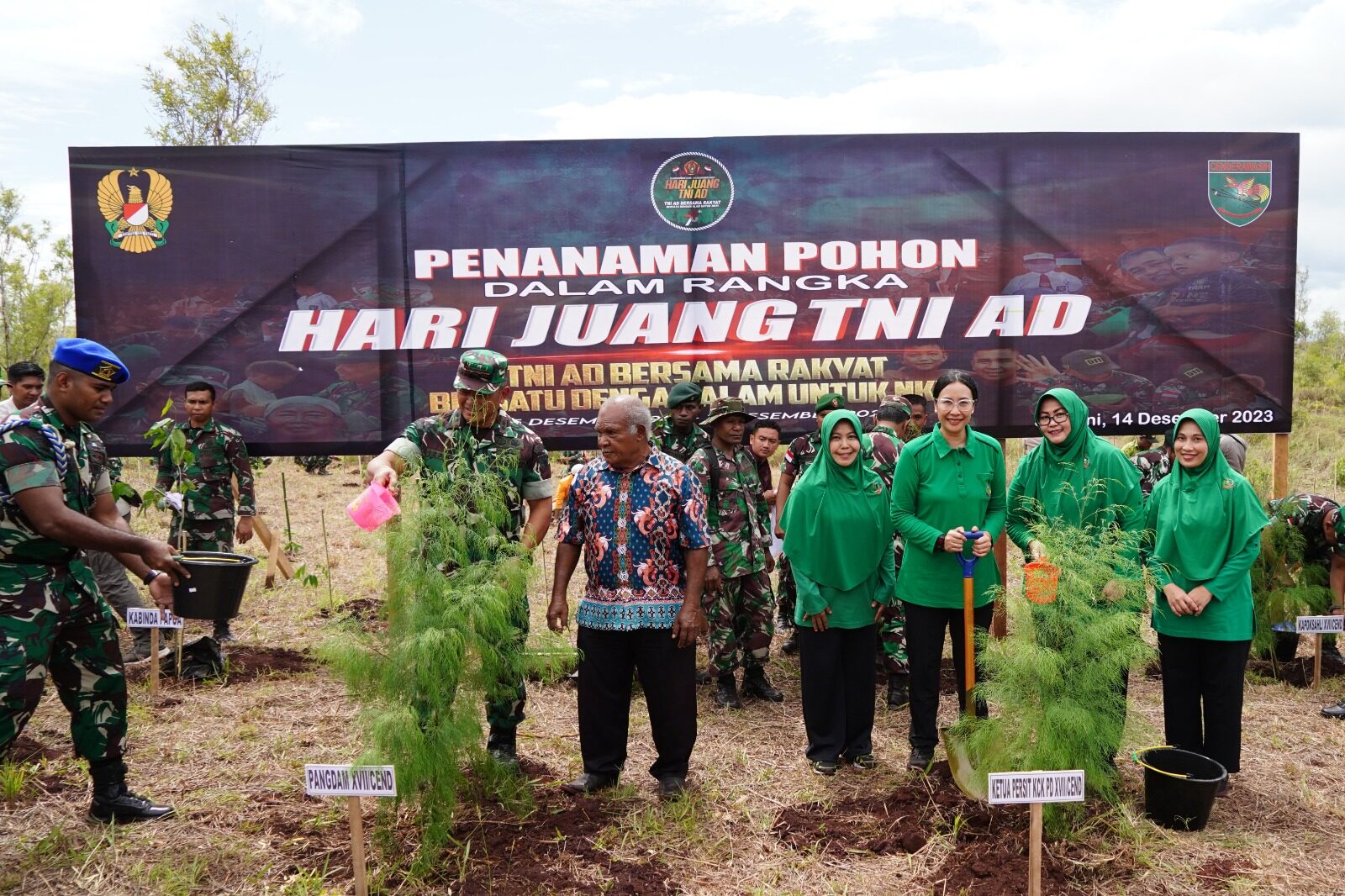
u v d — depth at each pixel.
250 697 5.62
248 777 4.50
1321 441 14.49
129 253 6.67
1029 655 3.84
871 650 4.73
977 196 6.75
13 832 3.91
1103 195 6.78
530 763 4.66
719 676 5.76
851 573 4.57
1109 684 3.99
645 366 6.77
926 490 4.56
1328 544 5.94
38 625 3.59
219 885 3.54
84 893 3.48
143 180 6.65
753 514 5.81
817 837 3.91
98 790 3.99
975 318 6.80
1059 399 4.45
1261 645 6.07
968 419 4.54
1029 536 4.44
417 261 6.70
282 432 6.75
